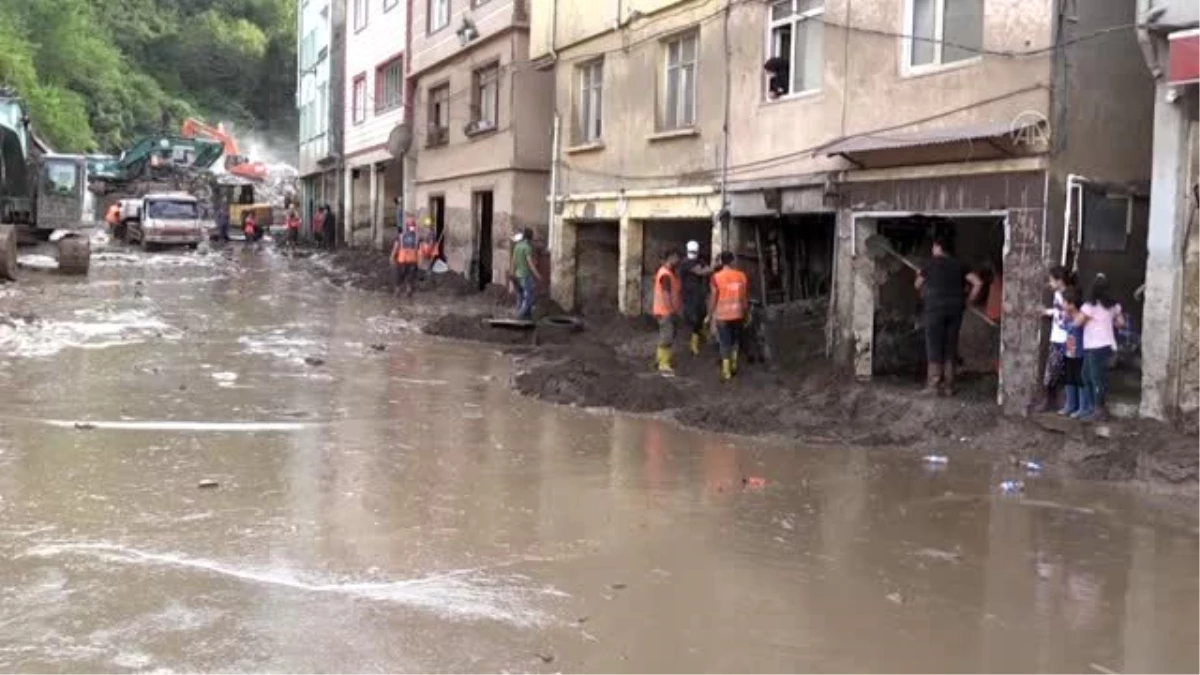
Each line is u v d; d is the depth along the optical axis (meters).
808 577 6.78
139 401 12.15
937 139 11.54
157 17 105.56
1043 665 5.48
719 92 16.72
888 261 13.67
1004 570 6.97
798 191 14.76
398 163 36.59
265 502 8.17
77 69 77.56
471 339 19.00
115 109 80.88
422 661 5.35
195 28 106.38
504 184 24.92
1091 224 11.28
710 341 16.23
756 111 15.74
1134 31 11.01
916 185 12.55
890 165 12.85
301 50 53.22
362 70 39.81
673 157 18.08
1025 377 11.17
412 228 26.02
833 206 13.93
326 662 5.30
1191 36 9.38
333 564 6.79
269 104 109.44
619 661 5.42
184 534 7.30
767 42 15.60
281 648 5.45
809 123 14.51
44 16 74.81
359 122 40.62
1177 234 9.99
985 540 7.64
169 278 30.11
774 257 16.45
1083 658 5.57
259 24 116.62
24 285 25.61
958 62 12.02
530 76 24.47
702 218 17.39
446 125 29.86
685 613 6.11
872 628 5.94
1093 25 11.11
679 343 16.81
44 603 5.94
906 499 8.75
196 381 13.68
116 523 7.50
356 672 5.20
